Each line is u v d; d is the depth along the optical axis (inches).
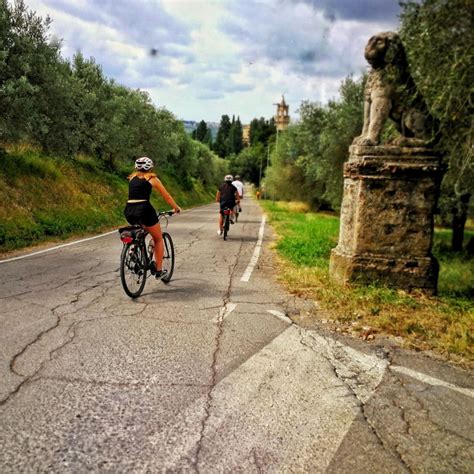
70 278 260.7
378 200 235.3
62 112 573.6
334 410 112.8
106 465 87.6
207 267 309.9
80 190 709.9
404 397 121.5
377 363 144.7
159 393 118.3
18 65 489.1
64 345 150.2
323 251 399.2
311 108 1008.9
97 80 928.9
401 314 193.8
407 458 93.5
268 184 1692.9
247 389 122.6
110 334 162.7
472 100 224.1
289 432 101.8
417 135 237.8
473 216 681.6
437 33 226.2
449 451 96.6
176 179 1856.5
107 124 892.6
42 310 191.0
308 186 1437.0
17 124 486.0
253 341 160.7
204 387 122.8
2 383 120.4
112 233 546.6
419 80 243.9
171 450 93.3
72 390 118.0
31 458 88.7
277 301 217.9
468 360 149.3
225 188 478.3
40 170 625.0
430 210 233.9
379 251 237.8
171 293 229.5
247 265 321.7
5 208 467.8
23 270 284.0
